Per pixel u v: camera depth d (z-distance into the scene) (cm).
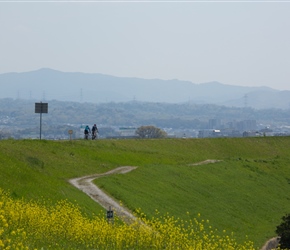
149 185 8894
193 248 4519
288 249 6994
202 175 10744
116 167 9875
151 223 4744
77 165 9081
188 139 14112
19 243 3506
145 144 12594
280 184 12431
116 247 4269
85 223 4503
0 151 7738
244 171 12269
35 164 8006
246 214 9569
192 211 8469
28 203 5328
